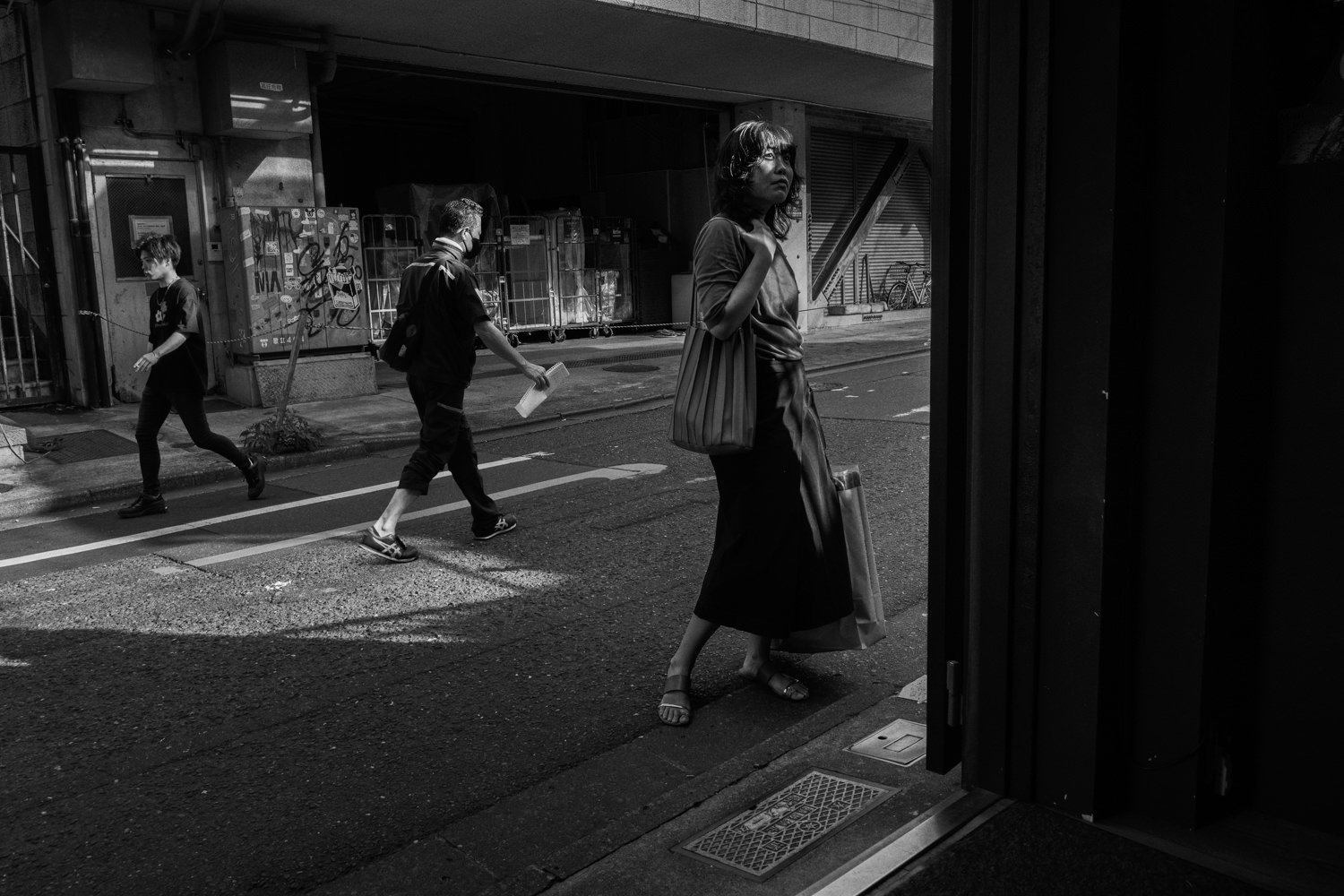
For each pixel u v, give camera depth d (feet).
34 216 37.27
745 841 9.18
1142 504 8.36
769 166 11.04
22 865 9.82
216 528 22.67
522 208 69.77
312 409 38.09
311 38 39.99
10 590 18.57
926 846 8.50
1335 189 7.55
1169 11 7.70
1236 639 8.37
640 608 16.37
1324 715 8.18
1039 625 8.79
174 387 23.66
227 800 10.92
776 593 11.68
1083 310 8.10
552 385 18.80
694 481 25.25
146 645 15.53
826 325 68.54
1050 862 8.20
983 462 8.91
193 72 38.45
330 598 17.42
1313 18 7.66
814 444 11.91
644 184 67.36
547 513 22.53
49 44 35.19
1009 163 8.33
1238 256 7.73
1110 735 8.65
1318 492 7.93
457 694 13.39
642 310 65.10
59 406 37.78
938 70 8.69
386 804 10.75
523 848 9.80
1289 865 7.97
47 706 13.46
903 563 18.10
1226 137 7.54
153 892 9.35
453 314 18.90
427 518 22.57
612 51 48.21
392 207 56.39
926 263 78.48
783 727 12.08
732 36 48.65
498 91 68.54
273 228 38.86
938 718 9.68
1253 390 8.06
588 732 12.20
